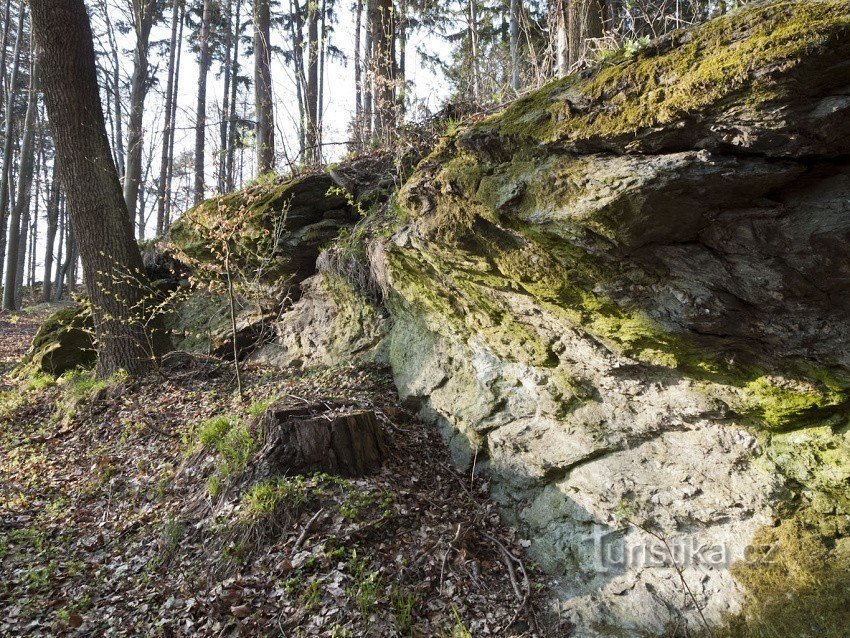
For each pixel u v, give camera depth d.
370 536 4.16
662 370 3.87
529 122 3.31
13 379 9.53
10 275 20.25
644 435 4.15
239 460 4.79
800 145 2.46
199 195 11.75
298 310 8.23
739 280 3.01
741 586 3.49
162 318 9.40
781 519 3.52
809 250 2.71
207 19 19.59
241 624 3.50
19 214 20.33
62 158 7.88
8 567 4.29
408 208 4.34
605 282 3.49
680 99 2.56
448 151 3.95
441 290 5.28
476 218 3.84
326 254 7.30
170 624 3.59
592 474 4.33
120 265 8.02
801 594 3.25
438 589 3.92
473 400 5.36
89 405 7.22
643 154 2.87
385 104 7.70
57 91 7.77
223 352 8.62
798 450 3.42
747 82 2.35
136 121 14.91
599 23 5.75
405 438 5.51
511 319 4.66
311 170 8.20
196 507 4.65
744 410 3.59
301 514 4.24
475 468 5.27
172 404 6.98
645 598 3.79
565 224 3.21
